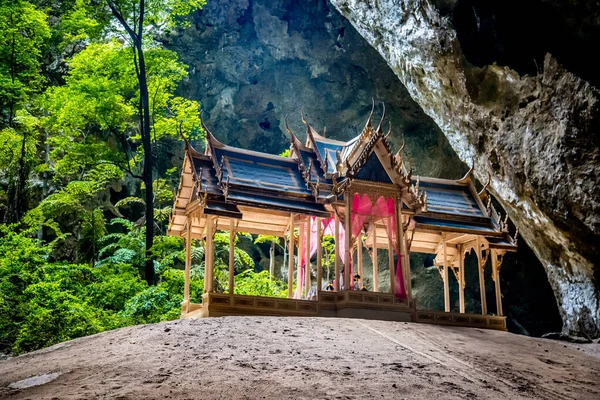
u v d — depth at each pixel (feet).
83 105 99.19
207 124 153.38
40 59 137.69
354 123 148.66
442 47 90.38
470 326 69.97
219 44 150.61
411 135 139.64
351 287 70.49
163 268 92.48
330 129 151.74
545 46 77.82
